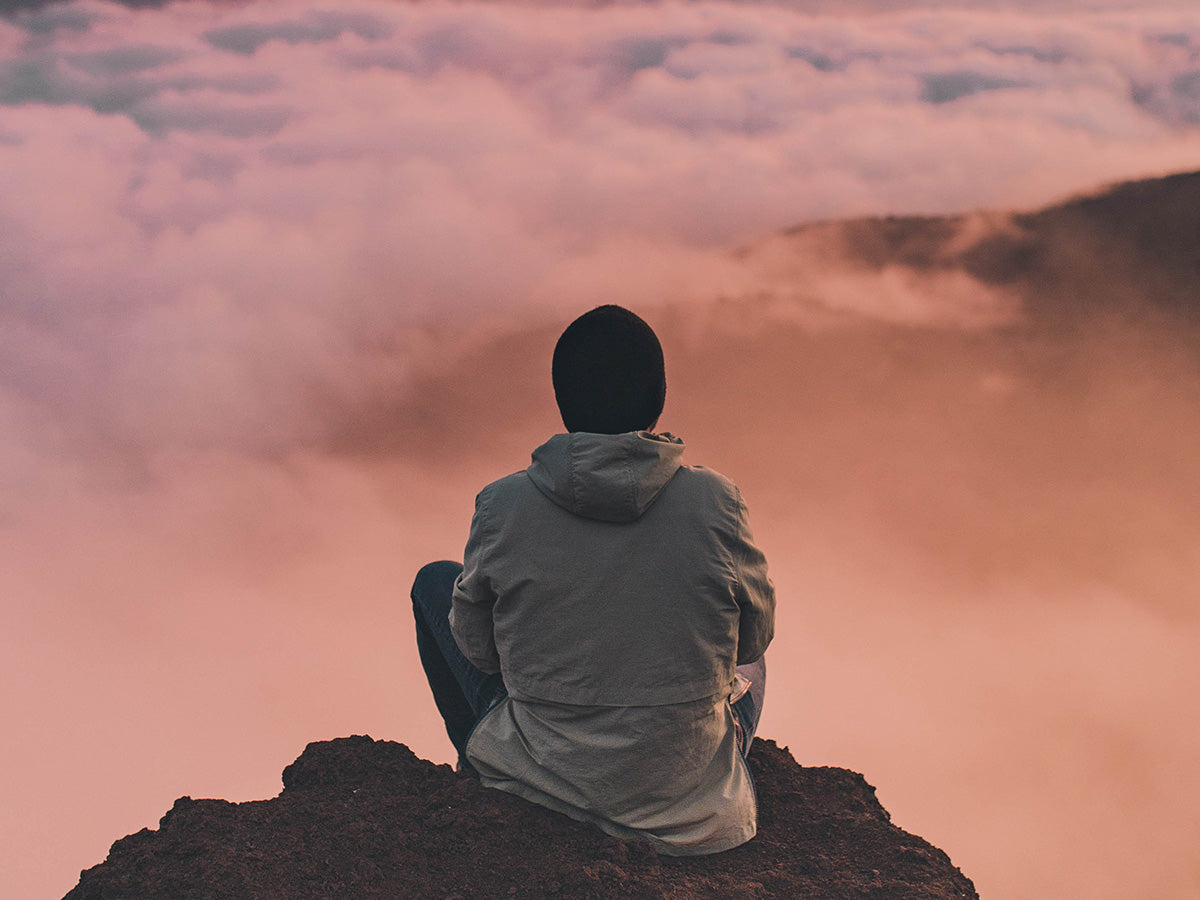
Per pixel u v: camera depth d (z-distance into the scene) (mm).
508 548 2332
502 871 2348
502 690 2641
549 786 2461
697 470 2377
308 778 2803
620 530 2293
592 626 2289
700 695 2322
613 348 2273
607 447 2242
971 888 2426
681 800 2426
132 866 2336
